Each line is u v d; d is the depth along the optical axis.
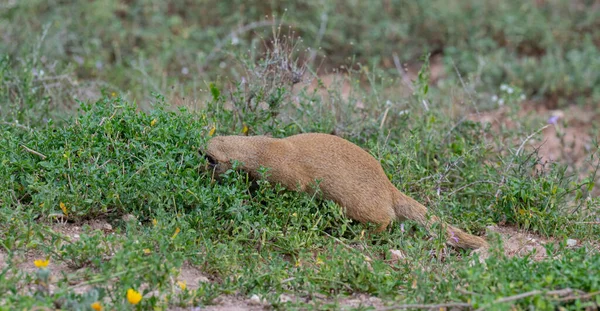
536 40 18.80
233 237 8.62
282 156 9.25
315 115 11.84
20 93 12.00
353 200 9.33
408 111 12.17
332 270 7.75
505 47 18.78
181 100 12.30
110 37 16.91
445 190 10.95
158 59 15.67
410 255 8.52
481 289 6.98
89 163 8.90
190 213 8.76
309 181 9.31
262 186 9.07
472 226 9.99
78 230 8.55
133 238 7.51
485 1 19.53
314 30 17.09
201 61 15.66
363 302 7.50
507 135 13.22
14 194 8.69
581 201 10.41
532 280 7.16
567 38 18.91
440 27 18.64
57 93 12.73
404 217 9.68
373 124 11.95
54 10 16.92
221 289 7.45
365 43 17.59
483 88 16.81
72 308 6.57
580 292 6.96
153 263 7.08
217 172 9.30
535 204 10.11
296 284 7.69
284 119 11.67
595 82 17.28
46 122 11.50
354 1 18.58
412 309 7.01
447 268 8.29
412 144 10.90
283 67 11.30
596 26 19.36
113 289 7.08
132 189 8.79
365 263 7.96
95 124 9.25
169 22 17.61
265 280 7.65
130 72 15.24
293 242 8.46
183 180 8.90
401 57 17.95
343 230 8.67
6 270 7.01
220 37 17.20
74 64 14.88
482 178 10.88
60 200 8.60
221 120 10.82
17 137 9.77
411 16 18.80
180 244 7.63
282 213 8.98
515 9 19.61
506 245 9.46
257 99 10.84
